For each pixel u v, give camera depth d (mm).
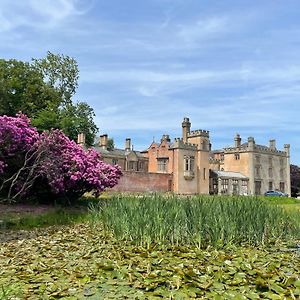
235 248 7875
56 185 13914
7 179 13602
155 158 50875
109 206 10797
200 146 49844
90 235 9727
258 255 7270
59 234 9953
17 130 13641
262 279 4973
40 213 12906
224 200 9875
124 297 4316
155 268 5770
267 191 58812
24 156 14242
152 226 8227
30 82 29188
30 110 28062
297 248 8523
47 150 14055
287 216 11414
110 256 6836
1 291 4516
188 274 5133
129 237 8562
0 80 25969
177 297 4289
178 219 8477
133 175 42719
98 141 56781
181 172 47375
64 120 30672
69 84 37156
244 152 58000
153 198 10234
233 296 4312
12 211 12734
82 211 14328
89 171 15164
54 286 4672
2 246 8008
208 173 50531
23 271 5637
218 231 8117
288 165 63406
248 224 8828
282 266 6277
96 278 5176
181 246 7922
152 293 4430
